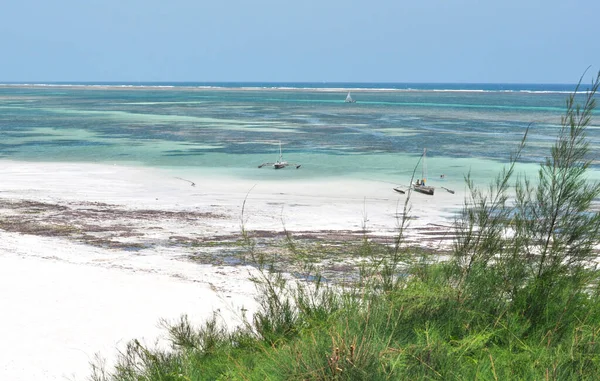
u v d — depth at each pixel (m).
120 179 49.22
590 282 8.22
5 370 12.17
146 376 8.77
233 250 24.28
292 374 5.88
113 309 16.36
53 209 34.94
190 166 58.00
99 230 29.11
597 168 54.41
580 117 8.71
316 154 68.38
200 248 24.95
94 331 14.58
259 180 50.41
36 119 121.38
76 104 192.88
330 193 44.47
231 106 188.12
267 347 8.38
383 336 6.51
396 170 57.03
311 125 112.31
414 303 7.53
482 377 5.77
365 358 5.58
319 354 5.96
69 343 13.77
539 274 8.12
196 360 8.60
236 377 6.99
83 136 86.25
